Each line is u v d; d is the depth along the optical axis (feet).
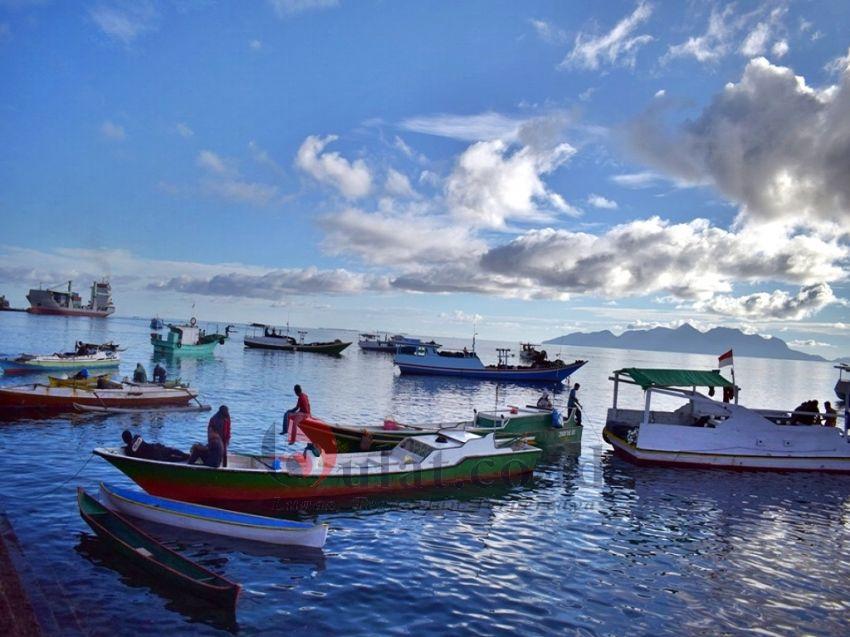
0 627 27.22
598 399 198.90
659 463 85.40
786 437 84.74
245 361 254.06
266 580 41.16
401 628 35.78
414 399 159.63
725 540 55.88
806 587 45.75
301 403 75.25
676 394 85.81
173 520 48.78
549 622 37.70
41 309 651.25
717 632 37.81
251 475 56.39
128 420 93.97
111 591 37.11
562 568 46.80
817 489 76.69
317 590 40.22
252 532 47.65
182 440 83.15
